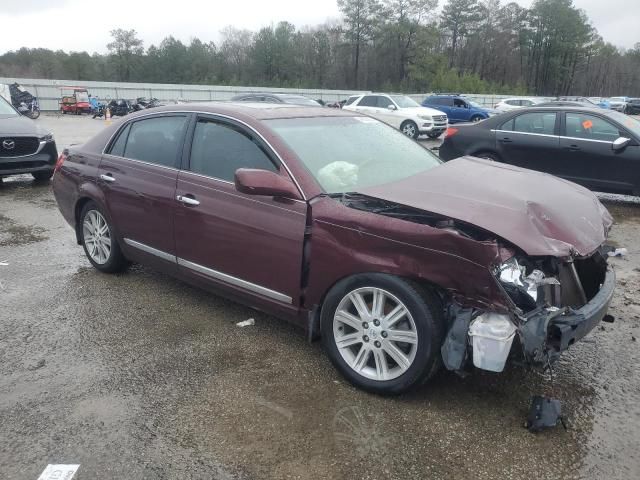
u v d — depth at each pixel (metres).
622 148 8.09
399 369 3.05
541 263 2.88
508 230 2.77
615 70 100.12
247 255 3.62
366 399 3.13
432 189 3.20
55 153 10.10
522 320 2.68
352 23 81.00
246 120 3.78
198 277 4.06
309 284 3.34
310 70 85.56
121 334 3.93
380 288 3.02
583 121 8.62
